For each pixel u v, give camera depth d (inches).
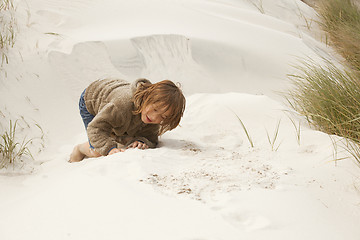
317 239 77.5
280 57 200.8
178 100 113.7
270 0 272.7
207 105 156.9
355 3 268.2
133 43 187.8
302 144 125.0
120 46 184.7
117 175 99.9
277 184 97.9
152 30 197.6
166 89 112.6
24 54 174.4
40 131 149.1
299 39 223.1
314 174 105.0
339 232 80.9
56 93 165.2
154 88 113.0
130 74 180.5
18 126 147.9
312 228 81.0
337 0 265.1
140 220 79.7
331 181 101.6
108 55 181.8
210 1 249.4
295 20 262.5
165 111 113.0
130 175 99.8
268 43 209.3
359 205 91.8
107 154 120.0
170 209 83.9
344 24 248.4
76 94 167.9
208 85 183.5
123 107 118.6
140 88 116.9
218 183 97.2
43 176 117.9
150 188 93.0
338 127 135.2
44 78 167.9
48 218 83.3
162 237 74.2
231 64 192.5
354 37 229.6
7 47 175.0
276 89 184.4
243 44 202.2
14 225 82.7
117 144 130.0
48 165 129.9
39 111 156.3
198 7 233.1
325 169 108.2
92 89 127.0
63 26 200.8
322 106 147.5
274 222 81.5
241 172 104.3
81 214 83.1
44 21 201.3
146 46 189.8
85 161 124.3
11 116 150.1
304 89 171.3
